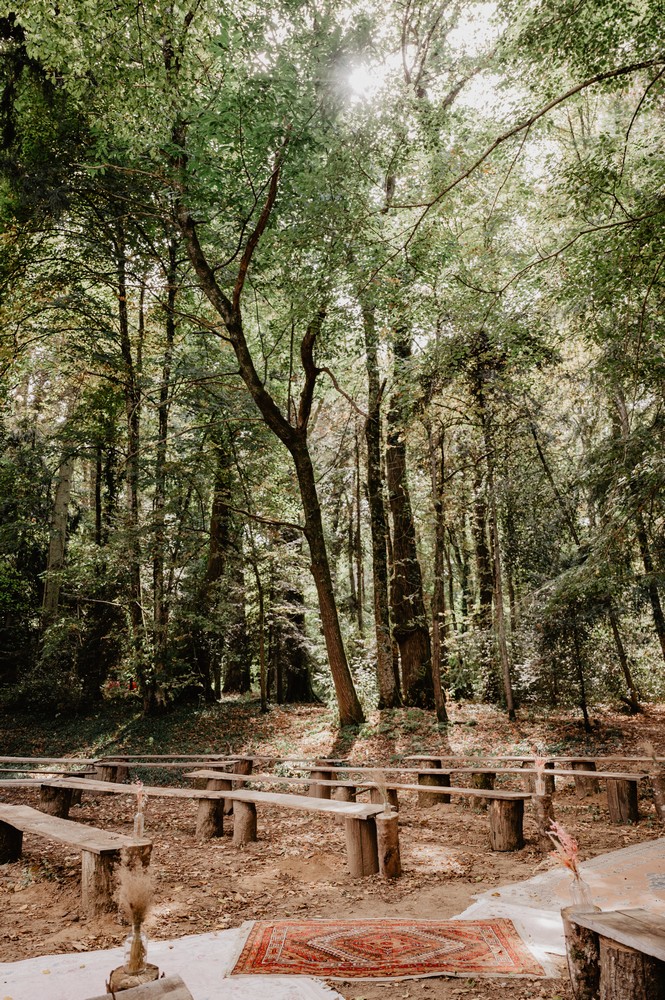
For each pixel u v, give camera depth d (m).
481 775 10.05
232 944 4.57
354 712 16.17
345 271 12.94
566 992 3.78
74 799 10.87
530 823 8.59
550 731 14.59
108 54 10.69
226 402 17.69
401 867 6.34
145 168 14.36
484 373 15.46
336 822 9.33
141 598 19.73
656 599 14.35
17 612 21.38
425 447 18.39
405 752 14.16
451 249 13.91
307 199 12.36
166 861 7.06
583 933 3.56
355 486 25.39
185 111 11.75
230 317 15.17
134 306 19.39
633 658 16.52
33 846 7.66
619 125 13.35
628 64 9.42
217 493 18.44
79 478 27.97
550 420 17.48
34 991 3.89
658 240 9.59
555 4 9.33
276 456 19.42
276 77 11.43
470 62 14.84
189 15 10.77
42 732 18.44
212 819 8.36
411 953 4.34
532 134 11.66
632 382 11.36
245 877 6.42
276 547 19.69
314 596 24.89
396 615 18.16
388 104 12.09
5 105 15.78
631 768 11.33
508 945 4.45
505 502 16.89
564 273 10.71
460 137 13.32
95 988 3.91
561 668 14.46
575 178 10.12
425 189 13.36
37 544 22.14
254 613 21.47
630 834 7.73
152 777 13.90
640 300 10.62
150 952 4.46
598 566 11.64
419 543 25.38
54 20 10.60
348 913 5.30
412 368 15.61
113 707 20.11
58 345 20.69
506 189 13.50
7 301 17.89
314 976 4.03
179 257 18.94
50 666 20.02
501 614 16.06
